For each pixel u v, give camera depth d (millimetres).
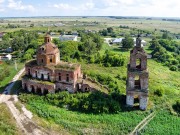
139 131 55031
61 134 53719
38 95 70688
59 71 70812
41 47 73250
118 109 61531
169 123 58625
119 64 107562
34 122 57531
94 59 112562
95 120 58250
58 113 61000
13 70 99000
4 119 57344
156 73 104375
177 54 155375
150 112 62156
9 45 150125
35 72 74375
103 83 80625
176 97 73438
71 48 120688
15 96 71375
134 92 62469
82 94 67750
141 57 61438
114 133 54438
